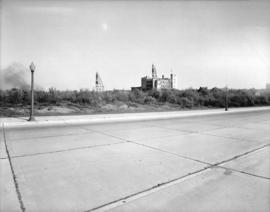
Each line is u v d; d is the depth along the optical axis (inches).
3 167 195.9
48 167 197.0
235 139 337.4
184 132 400.8
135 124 516.7
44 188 151.8
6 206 126.7
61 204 129.6
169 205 129.1
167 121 589.9
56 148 269.9
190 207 126.7
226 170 192.7
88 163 209.8
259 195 142.4
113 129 433.7
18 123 493.7
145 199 136.6
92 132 394.3
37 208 124.8
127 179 169.5
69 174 179.6
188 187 155.2
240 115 807.7
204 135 370.0
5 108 781.3
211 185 159.0
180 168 197.2
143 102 1246.9
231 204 130.3
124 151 257.3
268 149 273.6
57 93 1029.8
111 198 137.7
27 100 935.7
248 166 204.7
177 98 1428.4
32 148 268.7
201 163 212.8
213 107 1371.8
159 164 208.2
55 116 644.1
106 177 173.5
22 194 142.3
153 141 316.2
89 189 150.6
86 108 917.2
